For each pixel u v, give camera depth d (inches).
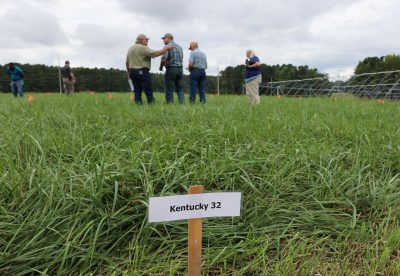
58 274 54.3
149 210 47.4
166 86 292.7
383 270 59.4
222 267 61.4
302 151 100.0
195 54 301.7
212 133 118.1
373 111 215.9
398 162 102.7
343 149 112.3
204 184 81.9
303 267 59.4
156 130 126.5
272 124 138.8
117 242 62.4
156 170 79.0
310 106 256.4
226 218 72.0
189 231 51.5
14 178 72.1
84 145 102.0
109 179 74.7
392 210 77.3
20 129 111.6
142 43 264.8
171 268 55.9
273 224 72.3
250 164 92.8
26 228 61.5
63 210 65.2
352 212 79.5
